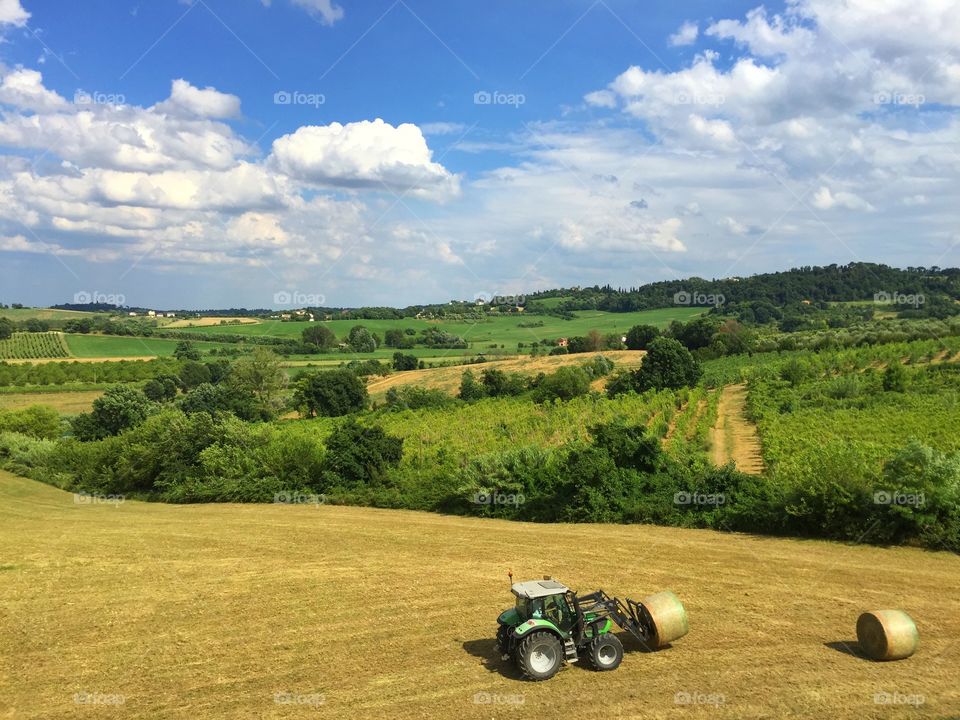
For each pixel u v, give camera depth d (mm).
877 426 44500
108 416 78375
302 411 94000
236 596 20109
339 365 119125
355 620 17453
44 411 81875
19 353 133625
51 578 22922
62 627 17703
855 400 56562
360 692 13039
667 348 79875
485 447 51062
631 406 64938
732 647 14477
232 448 46000
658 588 18953
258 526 32469
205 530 31938
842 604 17016
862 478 23703
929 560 20734
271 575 22484
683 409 62938
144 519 36938
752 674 13062
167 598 20172
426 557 24109
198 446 48062
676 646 14680
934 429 41781
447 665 14211
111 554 26703
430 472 38781
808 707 11625
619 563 21797
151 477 49344
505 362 113125
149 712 12586
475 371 105812
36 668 14945
